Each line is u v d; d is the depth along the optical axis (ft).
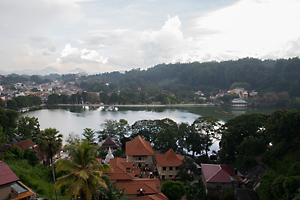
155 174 226.58
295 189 127.03
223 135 246.88
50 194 137.18
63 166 75.92
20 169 160.97
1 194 94.58
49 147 131.64
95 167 79.77
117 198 132.98
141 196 154.81
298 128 184.34
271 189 143.02
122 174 184.85
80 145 79.82
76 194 69.92
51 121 547.08
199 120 291.38
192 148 274.16
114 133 335.06
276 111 225.97
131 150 250.57
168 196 164.35
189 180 206.69
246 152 211.20
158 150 291.99
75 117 619.26
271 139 216.13
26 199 105.50
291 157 179.22
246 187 176.45
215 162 252.83
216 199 177.99
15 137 326.85
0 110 335.67
